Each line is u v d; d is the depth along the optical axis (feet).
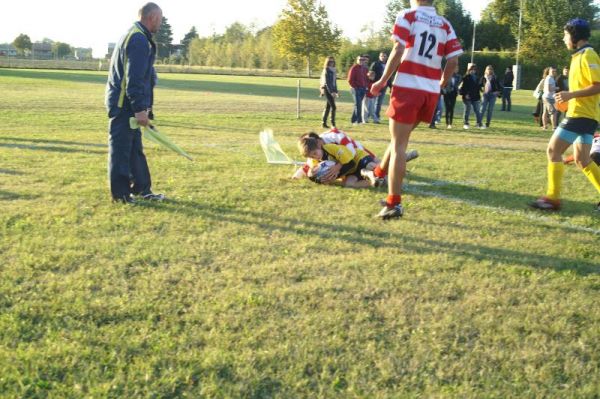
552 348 10.28
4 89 84.48
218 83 136.87
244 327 10.53
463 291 12.69
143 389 8.63
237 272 13.25
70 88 92.27
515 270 14.07
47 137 35.37
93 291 12.01
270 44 283.18
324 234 16.43
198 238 15.62
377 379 9.12
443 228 17.57
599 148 24.70
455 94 52.24
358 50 213.46
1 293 11.71
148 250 14.51
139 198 19.77
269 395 8.65
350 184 23.02
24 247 14.42
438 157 32.32
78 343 9.82
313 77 220.64
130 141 19.10
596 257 15.35
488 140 42.68
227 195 20.81
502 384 9.11
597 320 11.49
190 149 31.99
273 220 17.72
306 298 11.97
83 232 15.90
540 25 175.01
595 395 8.89
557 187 20.40
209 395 8.54
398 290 12.57
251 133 41.81
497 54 182.09
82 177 23.20
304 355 9.69
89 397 8.37
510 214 19.74
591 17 187.42
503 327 10.97
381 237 16.39
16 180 22.34
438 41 17.85
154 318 10.89
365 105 53.78
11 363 9.12
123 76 18.53
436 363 9.69
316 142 22.94
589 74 19.44
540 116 60.34
